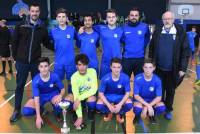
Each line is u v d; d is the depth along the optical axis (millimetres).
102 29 4723
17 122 4484
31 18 4391
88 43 4738
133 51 4684
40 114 4531
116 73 4238
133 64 4754
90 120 4547
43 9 15562
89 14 4766
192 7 15281
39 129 4234
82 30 4762
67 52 4645
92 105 4395
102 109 4367
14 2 15211
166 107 4648
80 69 4262
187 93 6090
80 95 4359
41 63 4164
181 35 4281
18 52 4457
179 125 4402
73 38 4707
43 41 4652
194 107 5215
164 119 4633
